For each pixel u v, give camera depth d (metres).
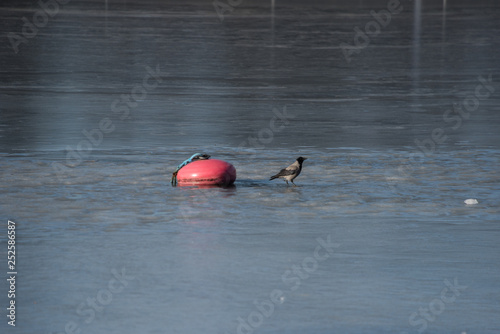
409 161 38.56
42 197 29.72
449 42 117.38
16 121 49.56
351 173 35.34
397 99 63.59
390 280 19.58
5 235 23.92
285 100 62.12
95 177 33.78
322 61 91.75
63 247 22.48
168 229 24.84
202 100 61.34
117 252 22.00
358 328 16.48
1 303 17.75
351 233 24.45
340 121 52.19
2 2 185.62
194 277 19.70
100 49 97.81
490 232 24.70
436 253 22.14
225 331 16.28
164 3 198.25
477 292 18.70
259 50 101.50
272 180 33.72
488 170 36.28
